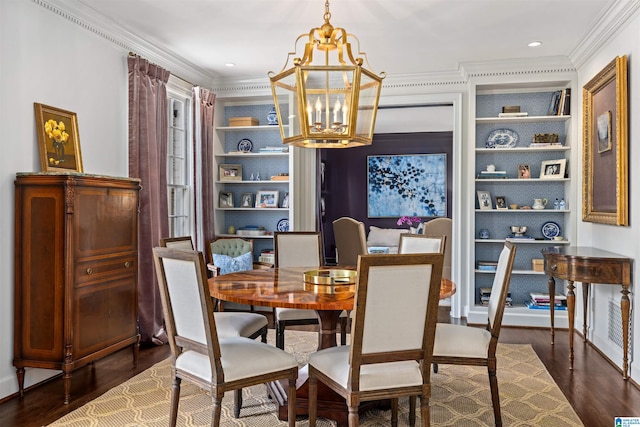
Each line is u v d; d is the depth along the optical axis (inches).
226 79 218.1
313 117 99.0
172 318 91.4
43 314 113.5
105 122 149.3
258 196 227.9
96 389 120.9
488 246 208.2
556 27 154.0
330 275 119.7
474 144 196.9
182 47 173.3
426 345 82.2
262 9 138.7
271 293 98.1
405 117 320.5
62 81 131.9
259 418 104.9
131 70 158.9
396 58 186.4
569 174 192.4
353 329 77.9
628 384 125.9
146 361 144.1
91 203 120.3
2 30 113.3
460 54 182.1
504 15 144.2
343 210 333.7
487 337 103.0
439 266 79.8
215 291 100.7
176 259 85.8
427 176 320.8
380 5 136.2
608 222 145.8
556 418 104.3
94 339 121.0
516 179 195.2
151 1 132.8
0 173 112.9
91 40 143.3
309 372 93.3
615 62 137.3
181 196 200.4
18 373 115.3
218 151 227.6
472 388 122.8
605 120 149.3
